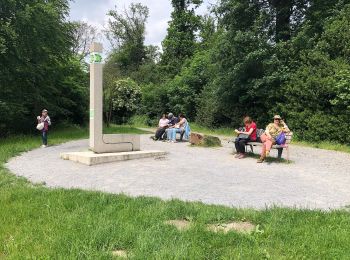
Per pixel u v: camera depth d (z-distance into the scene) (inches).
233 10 947.3
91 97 485.7
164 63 1916.8
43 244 174.7
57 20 906.7
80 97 1254.3
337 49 774.5
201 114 1230.3
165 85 1658.5
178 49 1867.6
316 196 289.6
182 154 540.1
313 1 935.7
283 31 947.3
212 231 191.9
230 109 1039.0
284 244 176.4
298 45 846.5
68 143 686.5
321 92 733.3
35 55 863.7
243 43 892.6
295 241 179.6
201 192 297.6
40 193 275.4
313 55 778.8
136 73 2139.5
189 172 390.0
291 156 544.4
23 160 468.4
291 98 808.9
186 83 1448.1
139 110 1800.0
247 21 967.6
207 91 1227.9
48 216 217.0
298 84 787.4
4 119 856.9
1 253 169.9
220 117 1135.0
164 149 601.9
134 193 291.4
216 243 176.6
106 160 450.9
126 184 327.3
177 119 798.5
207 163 455.2
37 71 896.9
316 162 486.0
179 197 279.4
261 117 931.3
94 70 481.7
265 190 308.3
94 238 178.5
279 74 834.8
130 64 2374.5
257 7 971.3
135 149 519.8
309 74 771.4
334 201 274.1
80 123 1300.4
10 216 218.4
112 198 258.2
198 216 216.7
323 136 736.3
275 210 230.7
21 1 803.4
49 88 1019.3
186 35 1855.3
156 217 214.8
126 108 1786.4
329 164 470.3
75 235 183.2
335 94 717.3
